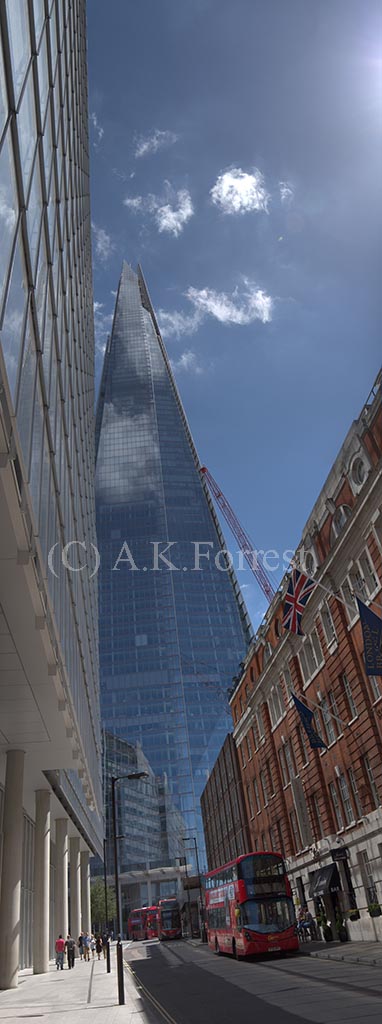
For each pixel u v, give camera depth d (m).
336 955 24.64
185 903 72.25
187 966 30.72
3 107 10.91
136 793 137.12
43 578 17.08
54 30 18.83
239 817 59.31
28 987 24.48
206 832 84.56
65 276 23.91
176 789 138.00
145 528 182.12
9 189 11.70
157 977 26.47
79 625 31.14
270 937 28.38
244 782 55.47
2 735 25.84
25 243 13.72
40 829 34.03
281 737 43.50
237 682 58.59
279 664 42.84
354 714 31.78
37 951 32.34
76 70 30.23
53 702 23.08
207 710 149.50
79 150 33.03
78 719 28.86
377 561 28.33
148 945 62.69
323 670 35.22
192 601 167.50
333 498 32.56
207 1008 15.54
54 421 20.28
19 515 13.95
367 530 28.92
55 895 45.53
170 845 131.12
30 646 19.11
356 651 30.97
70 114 25.88
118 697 150.50
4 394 11.56
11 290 12.02
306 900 39.16
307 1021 11.92
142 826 133.25
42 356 16.88
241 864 30.27
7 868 24.89
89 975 29.81
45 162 17.09
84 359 38.38
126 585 170.00
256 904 29.33
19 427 12.97
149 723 146.75
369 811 29.69
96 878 126.44
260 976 21.89
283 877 30.17
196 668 155.12
